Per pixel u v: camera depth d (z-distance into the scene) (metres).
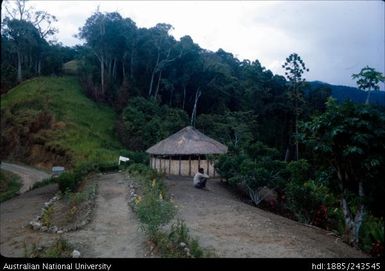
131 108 58.09
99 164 31.05
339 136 10.18
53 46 84.44
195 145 29.72
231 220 11.77
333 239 10.89
